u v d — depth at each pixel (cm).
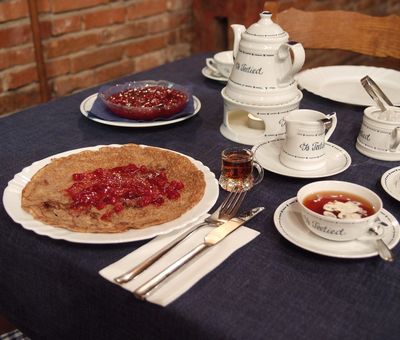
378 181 96
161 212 81
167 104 117
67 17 204
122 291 69
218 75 144
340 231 74
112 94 125
